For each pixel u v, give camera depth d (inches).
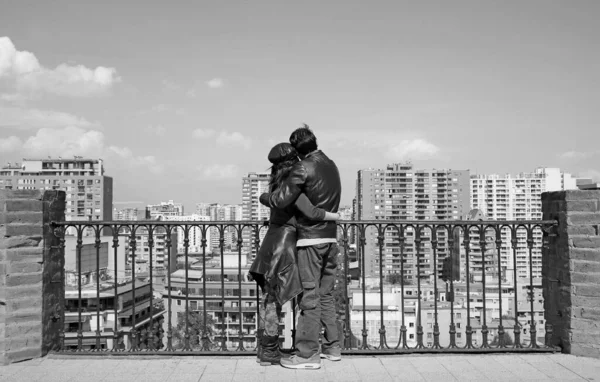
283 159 253.8
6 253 265.0
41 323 273.1
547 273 294.8
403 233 276.7
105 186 4822.8
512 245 284.2
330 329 268.1
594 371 252.8
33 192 272.8
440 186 3993.6
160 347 312.8
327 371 254.5
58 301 288.4
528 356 276.4
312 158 252.1
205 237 277.9
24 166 4830.2
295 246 253.0
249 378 245.0
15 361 265.9
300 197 245.6
